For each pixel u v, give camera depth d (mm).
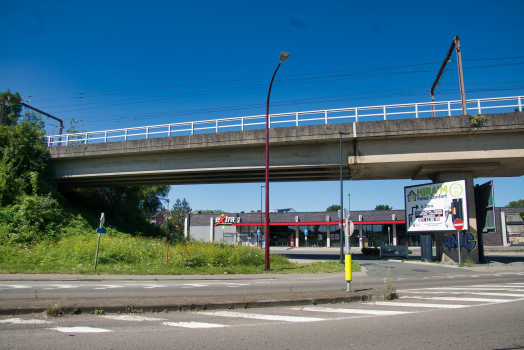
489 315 6812
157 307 7062
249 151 25219
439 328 5812
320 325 5980
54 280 13992
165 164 27016
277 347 4766
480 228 23703
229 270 17734
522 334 5473
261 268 18891
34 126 30703
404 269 19641
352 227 11156
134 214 39594
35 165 28844
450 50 23438
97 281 14000
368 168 24641
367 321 6285
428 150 22062
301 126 23234
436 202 23531
